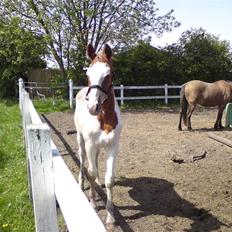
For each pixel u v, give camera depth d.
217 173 7.00
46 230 2.29
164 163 7.69
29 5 18.86
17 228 4.50
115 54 21.12
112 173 4.61
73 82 19.91
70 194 1.91
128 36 19.89
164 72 21.55
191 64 21.84
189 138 10.50
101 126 4.48
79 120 5.11
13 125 11.31
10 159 7.47
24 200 5.29
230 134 11.10
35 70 22.97
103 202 5.50
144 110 17.88
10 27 19.17
